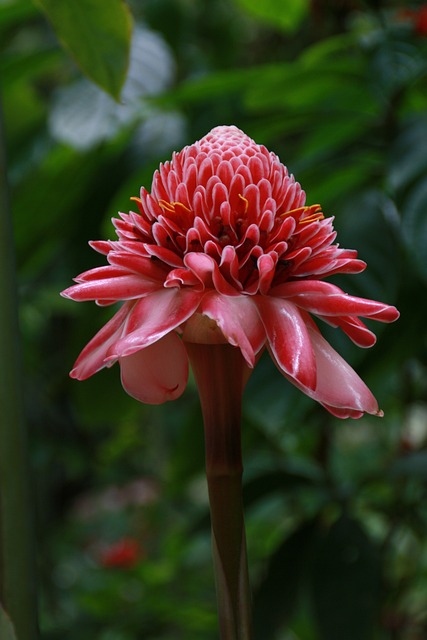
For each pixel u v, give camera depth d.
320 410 1.53
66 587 3.08
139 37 1.70
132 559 2.54
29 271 1.87
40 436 2.59
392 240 1.41
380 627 1.69
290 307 0.79
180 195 0.82
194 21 2.82
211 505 0.80
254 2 1.99
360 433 2.99
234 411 0.81
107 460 2.72
